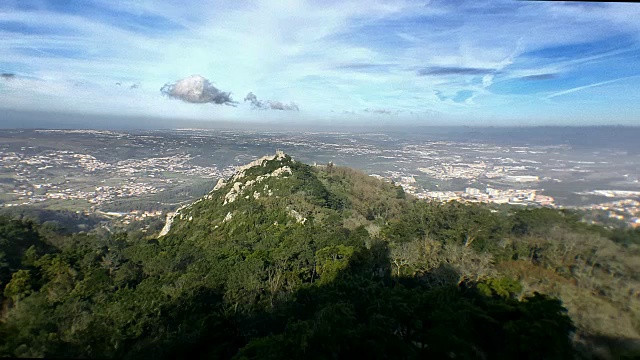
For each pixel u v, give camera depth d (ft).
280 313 77.87
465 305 54.39
